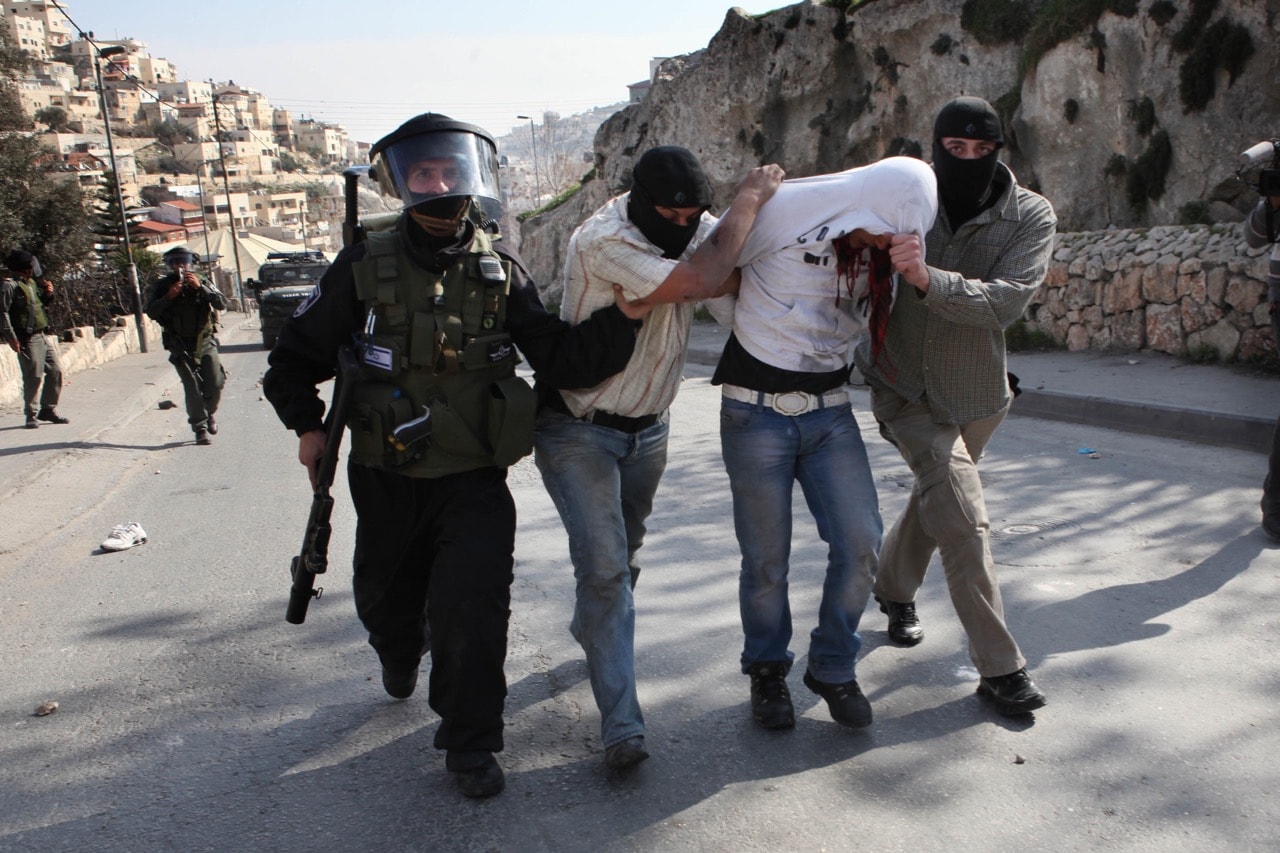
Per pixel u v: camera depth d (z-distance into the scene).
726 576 4.87
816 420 3.21
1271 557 4.60
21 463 9.02
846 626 3.21
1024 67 12.75
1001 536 5.18
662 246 3.04
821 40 17.06
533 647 4.13
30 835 2.94
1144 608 4.12
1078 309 10.48
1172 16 10.81
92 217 20.33
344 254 3.11
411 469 3.05
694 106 19.69
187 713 3.72
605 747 3.05
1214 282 8.98
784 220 3.03
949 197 3.25
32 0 167.38
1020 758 3.05
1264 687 3.40
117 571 5.71
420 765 3.23
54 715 3.78
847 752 3.15
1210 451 6.75
